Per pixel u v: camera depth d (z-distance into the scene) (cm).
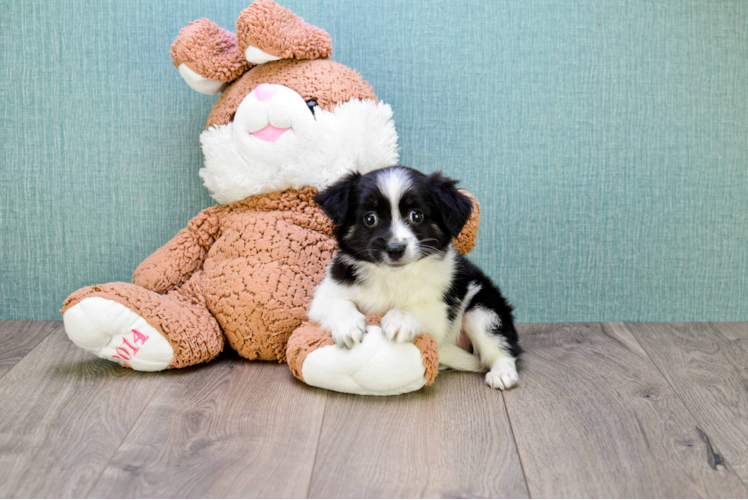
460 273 174
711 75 208
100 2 202
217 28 188
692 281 216
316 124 175
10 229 213
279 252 175
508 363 167
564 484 116
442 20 204
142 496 111
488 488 115
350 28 204
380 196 152
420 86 207
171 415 143
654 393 158
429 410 147
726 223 213
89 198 212
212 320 176
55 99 207
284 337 172
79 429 136
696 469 121
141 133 209
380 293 163
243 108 177
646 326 214
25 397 152
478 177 211
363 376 151
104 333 161
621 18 205
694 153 211
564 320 216
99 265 214
